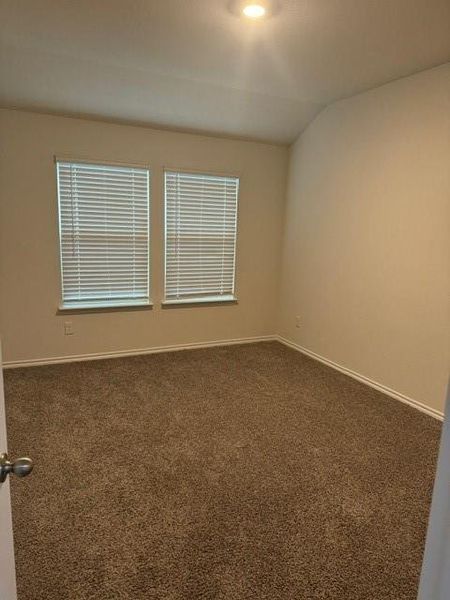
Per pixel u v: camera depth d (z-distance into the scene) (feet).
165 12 7.07
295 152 14.05
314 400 10.32
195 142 12.98
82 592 4.75
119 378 11.37
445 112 8.91
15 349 11.89
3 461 2.61
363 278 11.40
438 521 2.16
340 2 6.57
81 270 12.30
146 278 13.25
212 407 9.74
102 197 12.10
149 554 5.32
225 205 13.89
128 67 9.59
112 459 7.45
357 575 5.10
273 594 4.80
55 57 9.11
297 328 14.49
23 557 5.21
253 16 7.13
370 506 6.39
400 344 10.37
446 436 2.08
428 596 2.27
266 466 7.39
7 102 10.39
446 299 9.17
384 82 10.17
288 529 5.84
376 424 9.11
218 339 14.83
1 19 7.49
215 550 5.42
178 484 6.79
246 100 11.49
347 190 11.77
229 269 14.52
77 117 11.31
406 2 6.53
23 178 11.07
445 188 9.01
